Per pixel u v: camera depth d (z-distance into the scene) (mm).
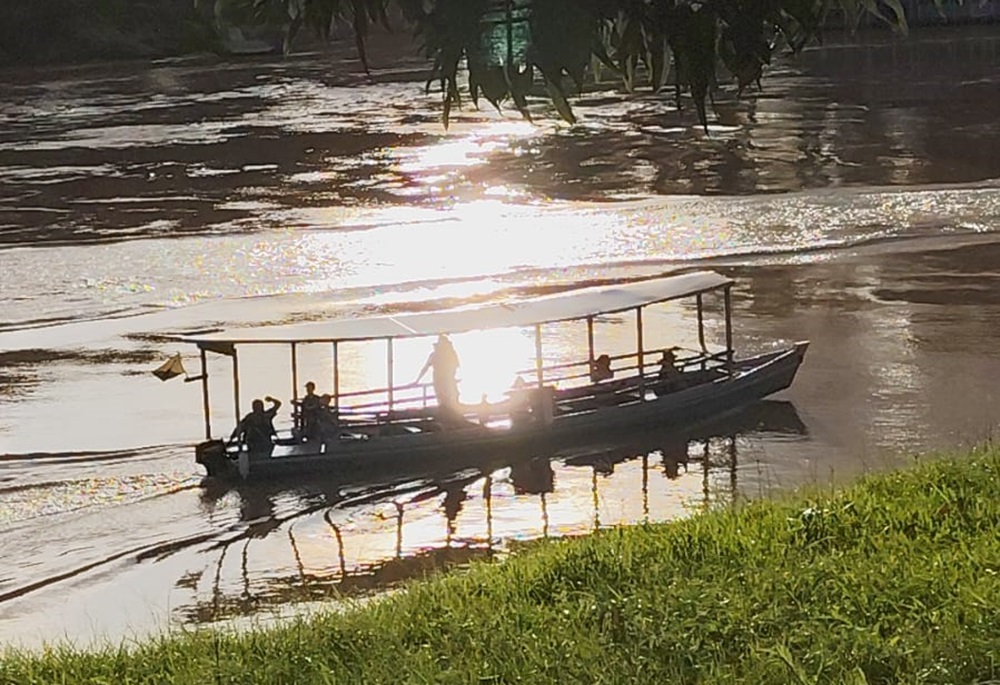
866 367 30906
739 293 37844
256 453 25359
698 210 48594
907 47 104938
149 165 62781
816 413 28172
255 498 24641
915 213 46906
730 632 10266
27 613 19719
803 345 29672
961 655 9062
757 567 11906
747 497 21656
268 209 51562
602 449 26750
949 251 41656
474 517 23438
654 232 45375
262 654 11609
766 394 29094
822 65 95938
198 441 27734
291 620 15125
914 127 66562
